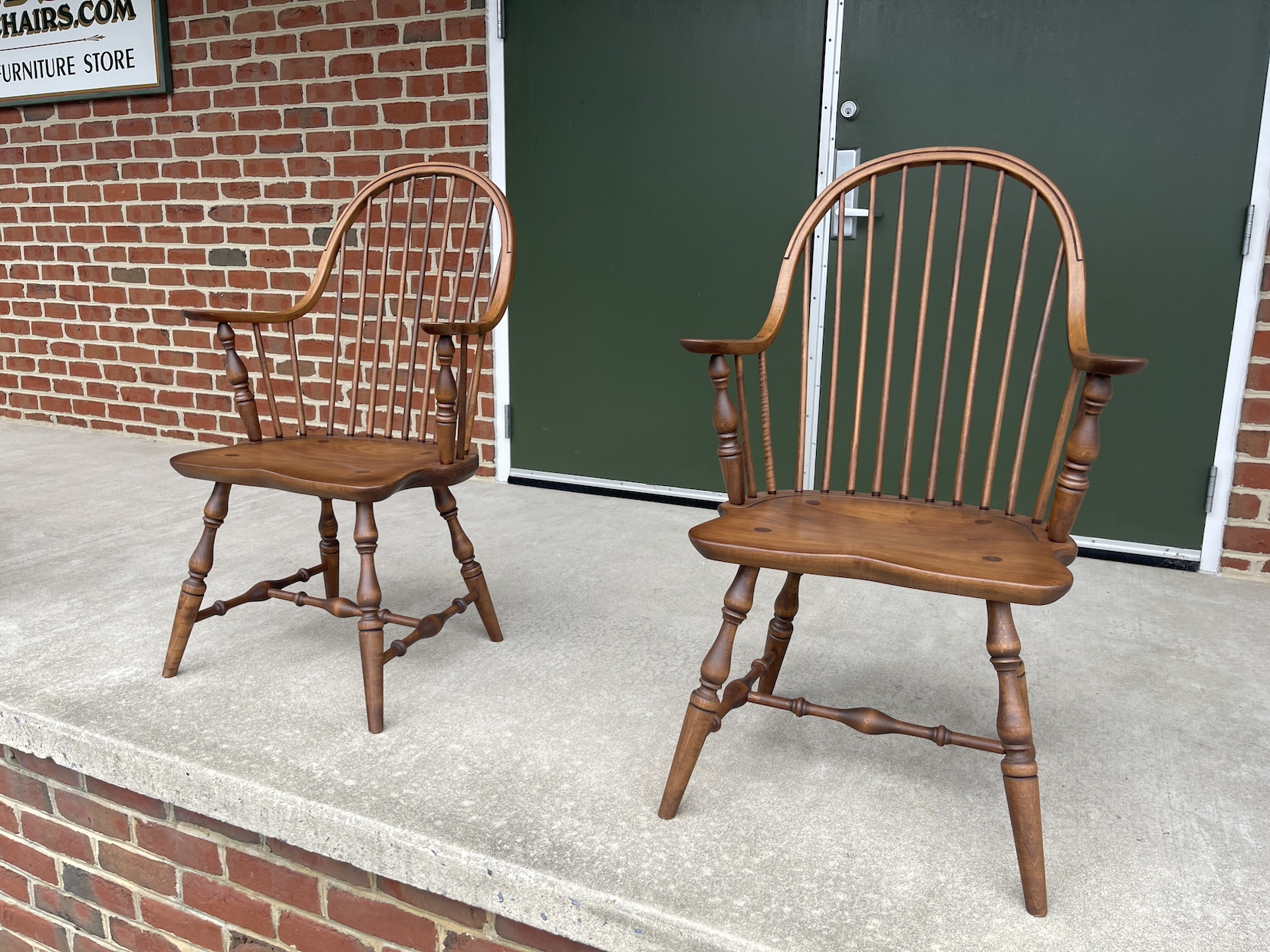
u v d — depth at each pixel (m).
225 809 1.25
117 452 3.29
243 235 3.08
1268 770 1.30
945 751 1.35
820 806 1.20
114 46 3.09
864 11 2.23
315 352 3.05
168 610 1.83
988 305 2.27
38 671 1.55
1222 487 2.16
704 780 1.26
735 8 2.35
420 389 2.90
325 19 2.79
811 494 1.40
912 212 2.29
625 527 2.50
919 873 1.07
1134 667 1.66
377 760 1.29
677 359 2.62
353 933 1.28
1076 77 2.10
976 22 2.15
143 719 1.39
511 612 1.87
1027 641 1.77
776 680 1.52
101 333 3.47
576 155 2.60
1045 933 0.97
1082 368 1.06
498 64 2.62
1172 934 0.97
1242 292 2.06
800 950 0.94
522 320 2.79
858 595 2.04
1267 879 1.06
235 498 2.75
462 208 2.74
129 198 3.26
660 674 1.59
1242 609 1.96
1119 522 2.26
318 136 2.88
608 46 2.50
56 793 1.48
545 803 1.19
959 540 1.13
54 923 1.59
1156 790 1.25
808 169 2.37
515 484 2.95
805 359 1.37
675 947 0.99
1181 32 2.00
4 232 3.56
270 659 1.62
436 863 1.11
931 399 2.37
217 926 1.40
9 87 3.33
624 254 2.61
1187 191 2.06
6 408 3.80
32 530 2.37
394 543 2.32
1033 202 1.28
